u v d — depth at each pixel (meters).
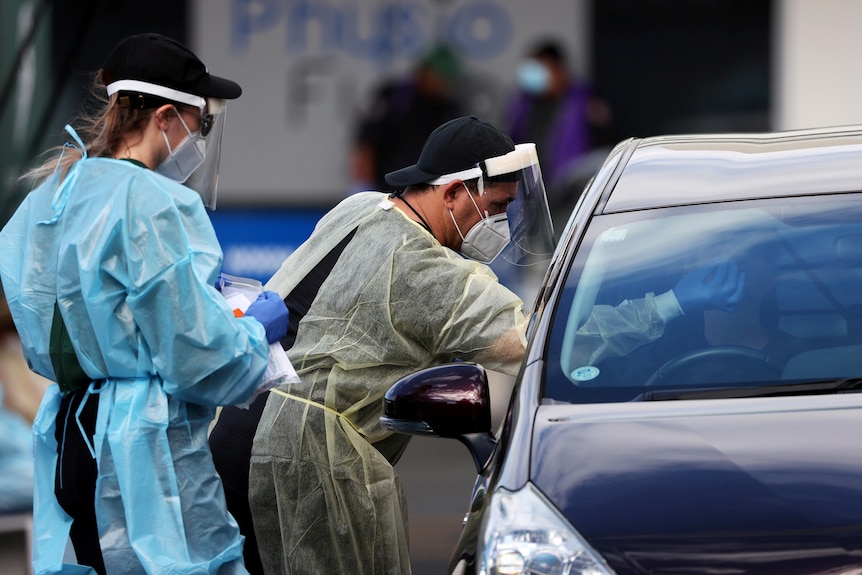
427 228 14.88
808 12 38.38
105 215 12.22
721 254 13.16
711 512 10.13
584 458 10.84
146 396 12.33
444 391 12.31
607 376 12.18
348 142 37.75
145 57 12.67
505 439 11.58
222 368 12.20
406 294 14.32
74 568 12.58
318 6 37.53
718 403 11.55
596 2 37.88
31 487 18.45
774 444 10.76
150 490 12.24
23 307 12.73
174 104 12.76
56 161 13.01
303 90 37.62
